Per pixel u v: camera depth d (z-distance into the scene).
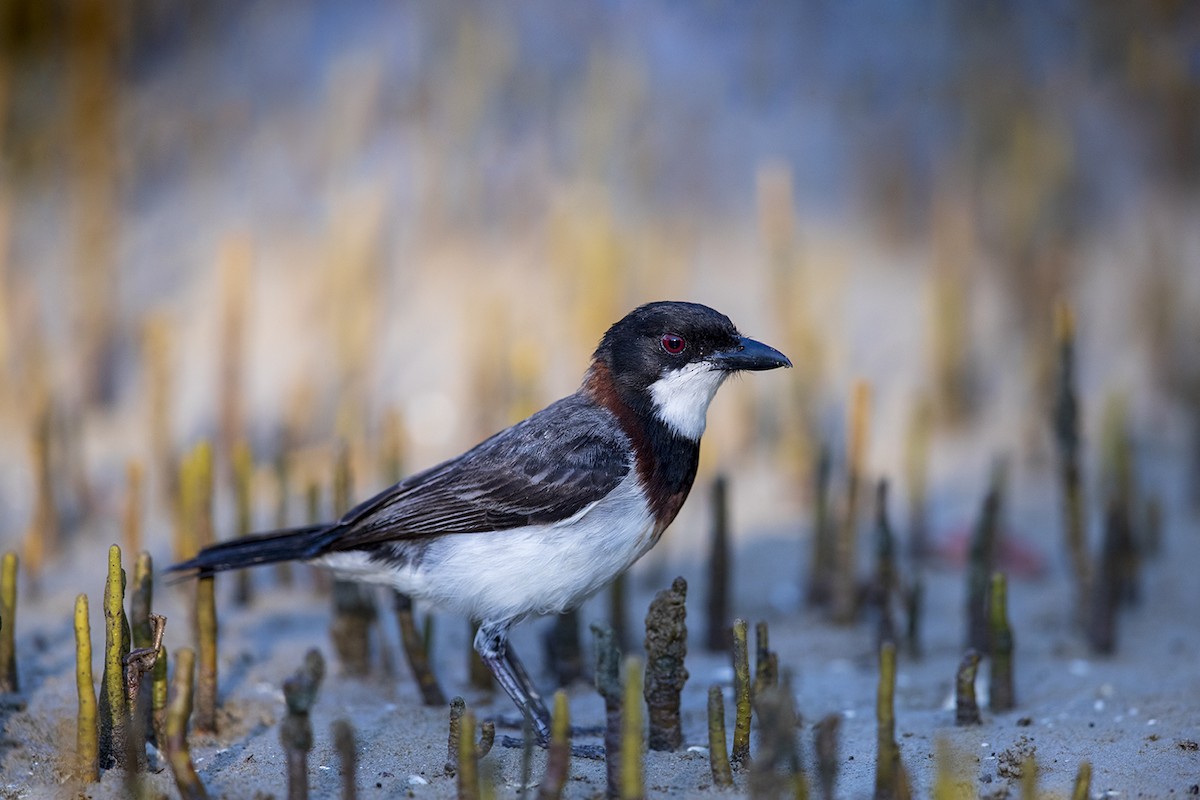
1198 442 12.97
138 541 10.34
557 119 18.23
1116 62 19.41
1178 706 8.36
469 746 6.19
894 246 17.36
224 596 10.77
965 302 15.45
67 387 14.75
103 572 11.09
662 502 8.41
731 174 17.95
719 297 15.96
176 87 18.81
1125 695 8.73
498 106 18.41
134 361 15.29
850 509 10.53
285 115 18.66
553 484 8.08
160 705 7.50
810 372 13.92
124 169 17.58
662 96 18.80
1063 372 10.02
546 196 17.28
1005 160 17.78
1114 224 17.81
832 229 17.59
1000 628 8.51
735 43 19.86
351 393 14.21
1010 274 16.42
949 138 18.52
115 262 16.39
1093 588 9.80
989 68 19.03
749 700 7.22
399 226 17.12
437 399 14.88
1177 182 18.36
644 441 8.34
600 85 18.19
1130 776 7.20
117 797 6.98
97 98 16.88
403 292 16.38
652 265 15.77
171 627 9.58
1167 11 19.38
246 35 19.66
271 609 10.58
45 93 17.88
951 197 17.31
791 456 13.65
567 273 15.59
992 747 7.73
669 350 8.41
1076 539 10.23
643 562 12.20
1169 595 11.02
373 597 9.34
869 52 19.72
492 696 9.08
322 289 15.41
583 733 8.34
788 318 14.63
